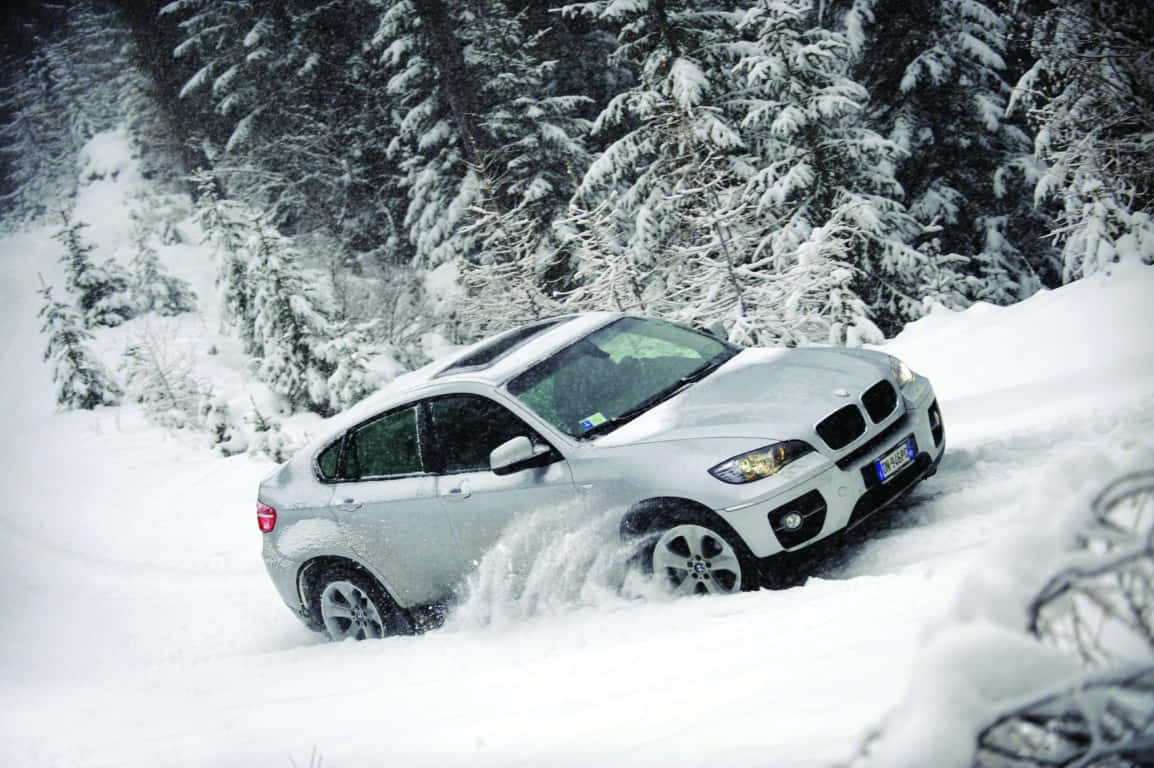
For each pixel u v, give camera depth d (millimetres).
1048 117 10906
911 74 17531
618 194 18562
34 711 5961
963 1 17359
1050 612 1325
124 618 9164
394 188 29922
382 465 6043
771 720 2449
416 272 27281
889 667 2516
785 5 15289
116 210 42438
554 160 22906
